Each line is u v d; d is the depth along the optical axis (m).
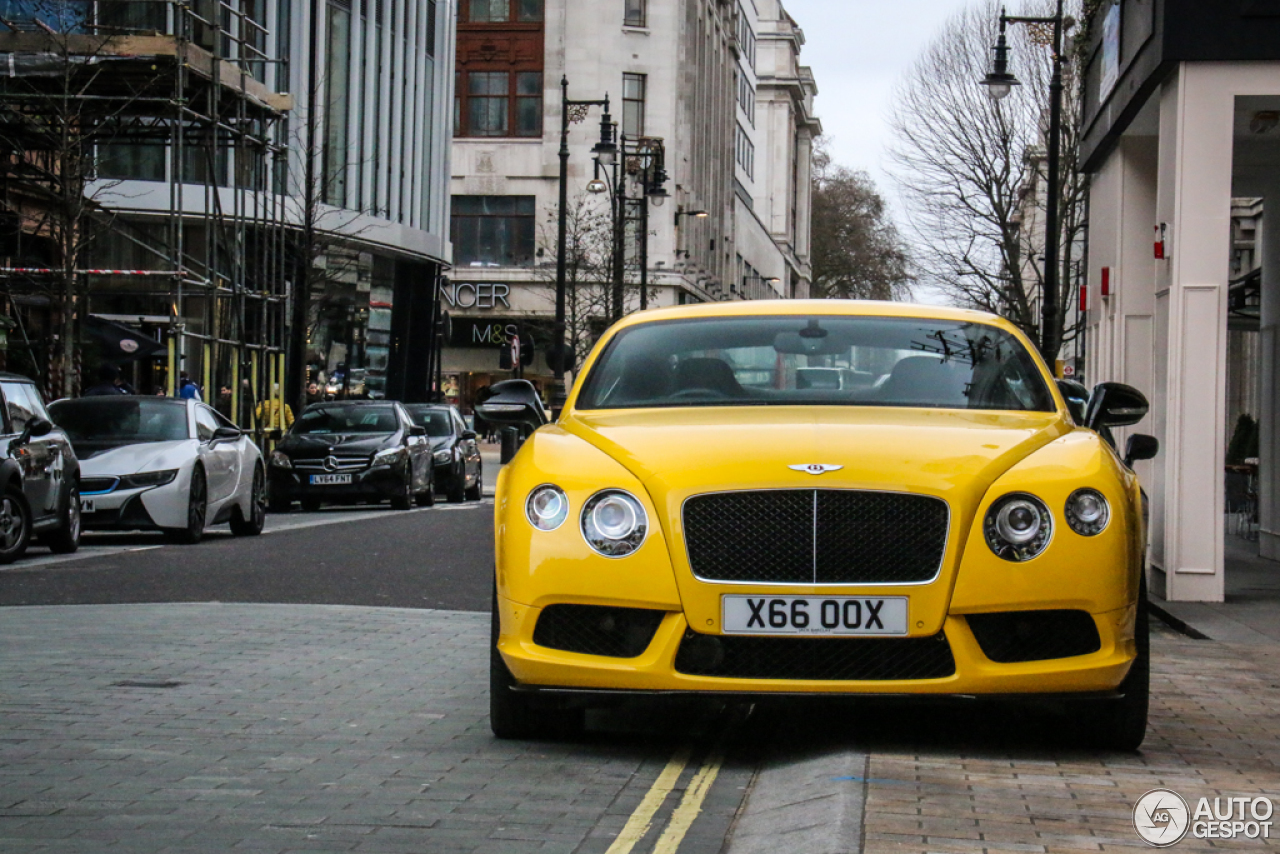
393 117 45.31
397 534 19.45
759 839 4.98
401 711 7.25
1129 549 6.04
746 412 6.80
